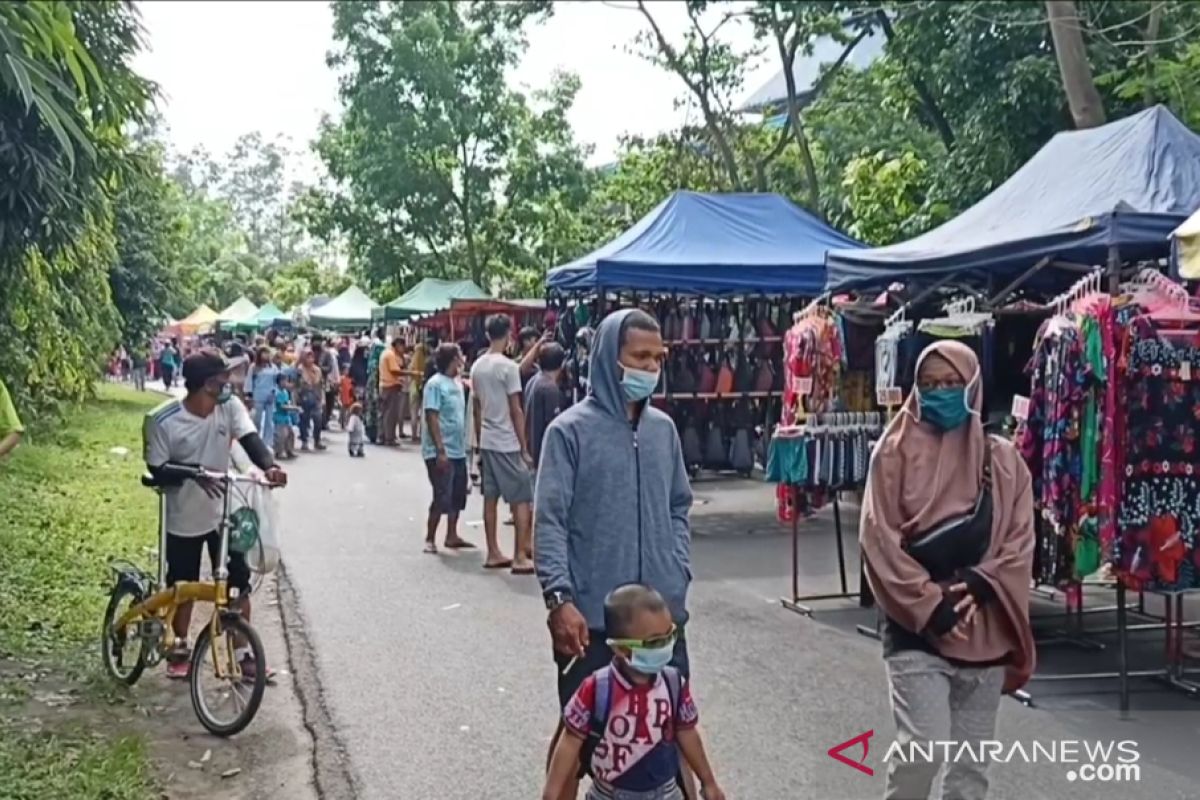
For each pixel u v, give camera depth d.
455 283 29.45
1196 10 14.84
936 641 4.20
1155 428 6.47
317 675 7.33
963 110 17.47
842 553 9.37
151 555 10.59
